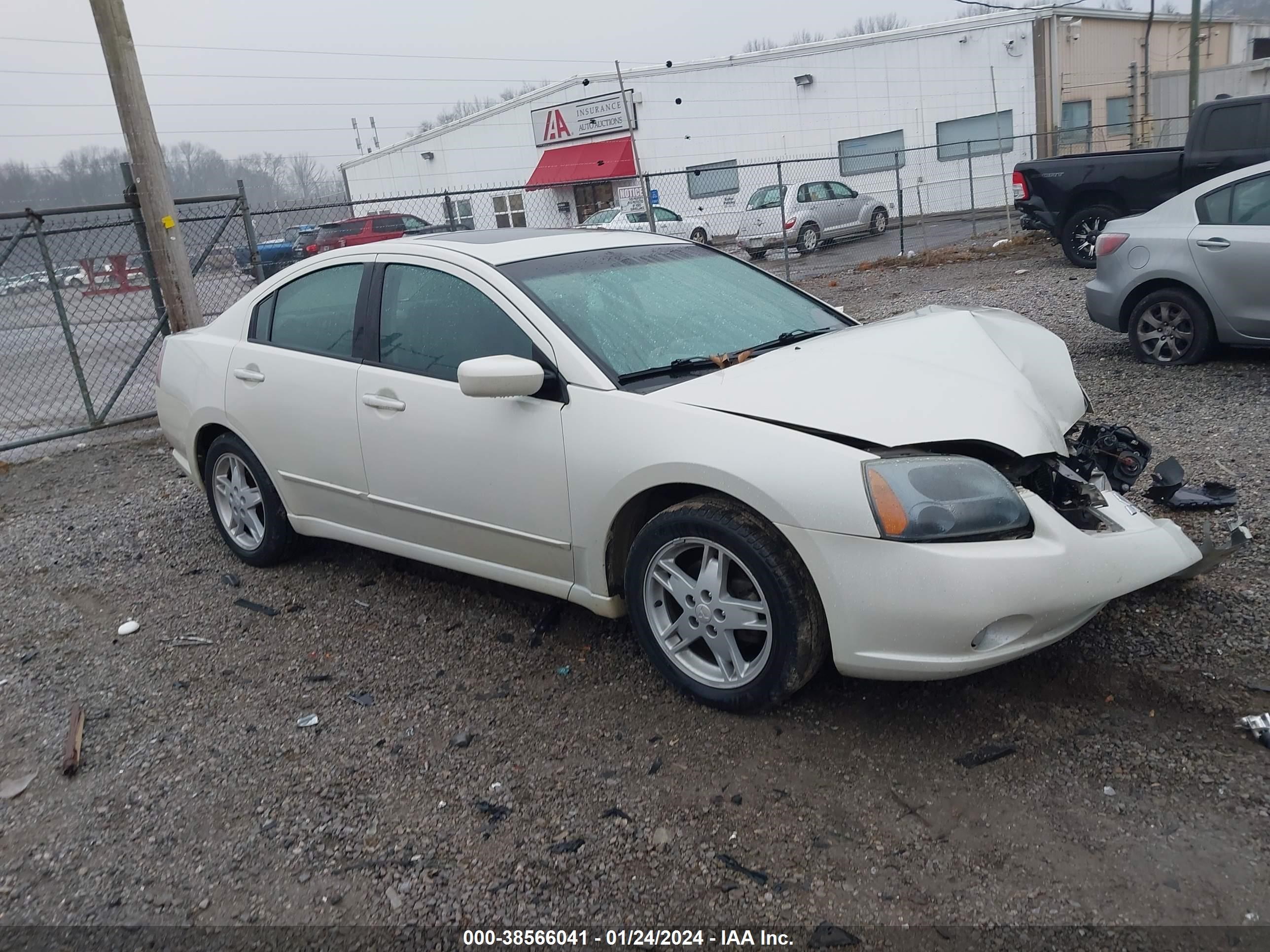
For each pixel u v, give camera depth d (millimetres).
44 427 9500
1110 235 7496
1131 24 29219
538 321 3676
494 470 3738
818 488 2965
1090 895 2453
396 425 4051
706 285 4359
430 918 2574
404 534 4254
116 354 10398
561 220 33250
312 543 5184
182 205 9688
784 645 3117
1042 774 2910
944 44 27203
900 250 19500
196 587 4953
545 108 32656
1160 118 26250
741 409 3225
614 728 3367
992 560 2848
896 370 3387
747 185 30453
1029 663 3463
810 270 18578
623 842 2795
